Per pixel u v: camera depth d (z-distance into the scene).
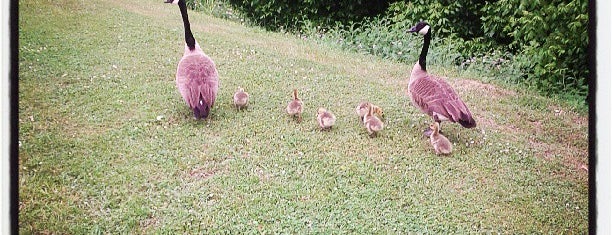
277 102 5.93
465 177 5.24
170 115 5.62
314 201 4.96
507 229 4.86
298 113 5.66
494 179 5.24
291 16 8.50
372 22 7.82
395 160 5.35
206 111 5.36
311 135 5.57
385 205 4.96
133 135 5.36
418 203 5.00
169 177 5.04
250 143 5.41
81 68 6.04
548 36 6.62
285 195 4.98
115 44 6.50
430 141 5.58
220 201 4.91
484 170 5.33
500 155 5.50
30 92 5.65
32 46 6.20
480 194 5.10
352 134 5.62
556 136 5.79
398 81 6.52
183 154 5.24
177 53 6.51
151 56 6.39
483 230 4.83
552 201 5.09
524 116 6.04
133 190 4.93
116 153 5.19
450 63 7.09
